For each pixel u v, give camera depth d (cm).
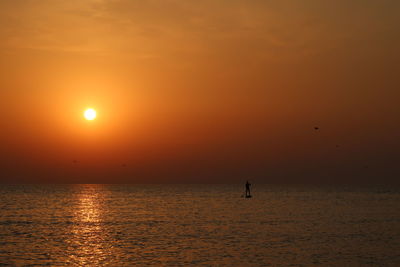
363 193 19962
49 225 5659
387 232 4947
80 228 5350
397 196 15975
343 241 4278
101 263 3322
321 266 3212
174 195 16650
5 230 5119
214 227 5444
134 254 3653
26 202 10969
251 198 13812
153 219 6506
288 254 3634
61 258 3497
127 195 16462
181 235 4728
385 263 3309
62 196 14988
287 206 9525
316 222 6016
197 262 3341
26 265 3250
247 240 4362
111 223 5925
